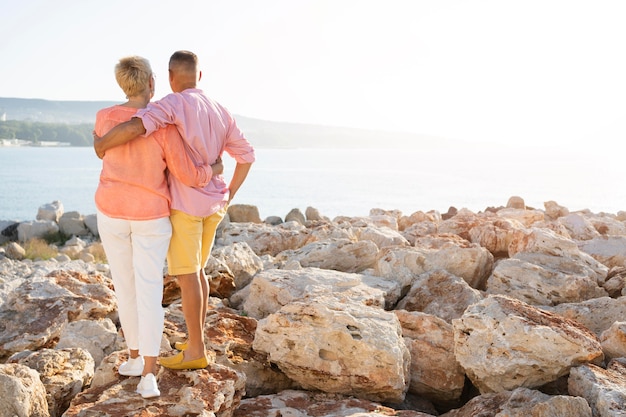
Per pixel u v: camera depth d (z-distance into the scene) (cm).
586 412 483
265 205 5634
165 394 476
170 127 454
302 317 589
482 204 5909
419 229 1395
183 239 470
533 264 869
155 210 455
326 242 1079
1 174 11831
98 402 464
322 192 7525
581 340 570
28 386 493
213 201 473
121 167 452
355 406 537
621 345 609
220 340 609
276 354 577
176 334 627
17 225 2152
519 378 570
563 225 1315
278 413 515
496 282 849
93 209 5219
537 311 613
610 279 875
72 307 770
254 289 782
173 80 484
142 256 459
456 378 612
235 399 504
